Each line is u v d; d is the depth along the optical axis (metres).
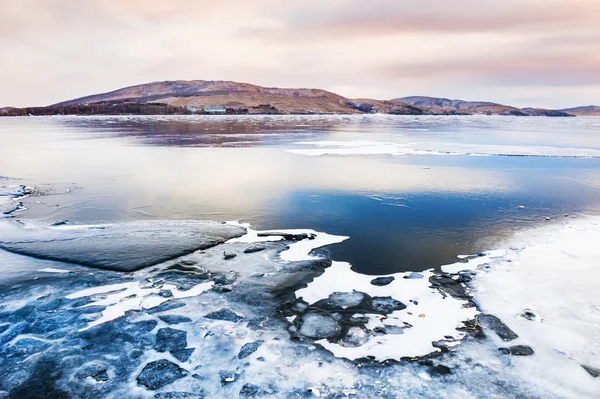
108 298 6.51
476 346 5.22
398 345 5.27
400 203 12.66
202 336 5.47
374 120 94.94
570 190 14.58
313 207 12.18
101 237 9.36
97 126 59.38
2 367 4.82
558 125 76.00
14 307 6.22
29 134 43.38
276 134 42.31
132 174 17.78
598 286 6.77
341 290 6.83
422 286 6.97
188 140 34.62
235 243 9.06
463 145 30.52
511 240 9.25
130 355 5.07
